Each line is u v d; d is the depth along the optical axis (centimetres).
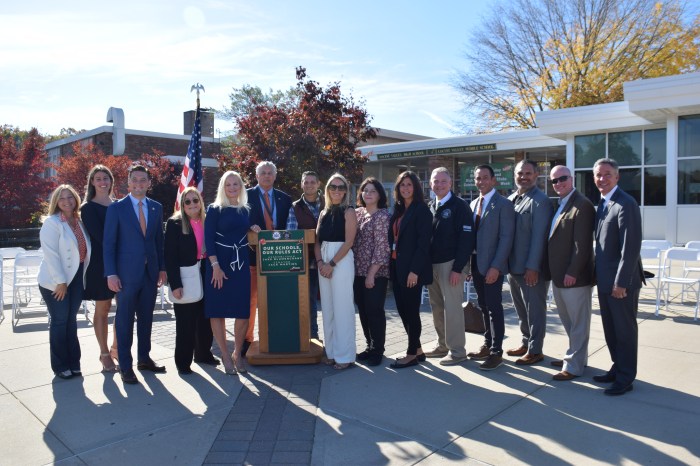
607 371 527
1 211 2225
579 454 361
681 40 2508
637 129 1521
